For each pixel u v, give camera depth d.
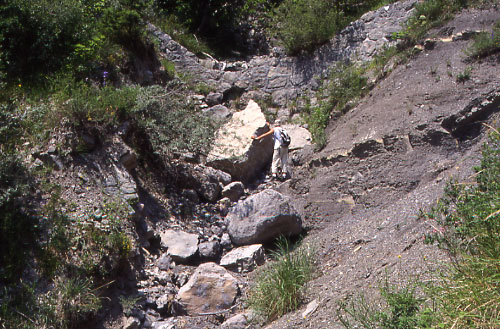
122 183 6.73
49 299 5.00
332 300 4.89
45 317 4.84
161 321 5.56
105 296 5.47
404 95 8.73
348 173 8.01
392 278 4.60
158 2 14.09
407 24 11.12
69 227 5.72
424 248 4.81
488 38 8.67
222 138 9.54
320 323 4.60
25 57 8.27
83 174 6.56
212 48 13.60
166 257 6.49
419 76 9.06
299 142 9.90
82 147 6.80
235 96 11.72
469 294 3.38
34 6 8.38
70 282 5.13
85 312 5.10
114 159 6.98
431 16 10.70
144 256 6.38
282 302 5.26
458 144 7.50
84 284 5.20
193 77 11.66
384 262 5.06
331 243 6.46
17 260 5.20
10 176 5.75
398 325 3.56
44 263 5.29
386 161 7.76
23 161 6.16
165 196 7.74
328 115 10.20
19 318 4.78
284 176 9.16
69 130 6.84
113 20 9.90
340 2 13.39
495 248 3.56
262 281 5.76
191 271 6.50
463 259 3.88
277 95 11.69
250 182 9.26
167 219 7.32
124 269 5.86
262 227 6.98
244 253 6.68
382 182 7.59
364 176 7.83
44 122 6.85
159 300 5.80
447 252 4.33
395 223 5.97
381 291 3.99
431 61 9.27
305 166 8.85
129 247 5.87
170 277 6.28
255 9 14.66
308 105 11.05
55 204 5.92
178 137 8.34
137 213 6.60
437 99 8.20
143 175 7.71
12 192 5.49
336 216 7.64
